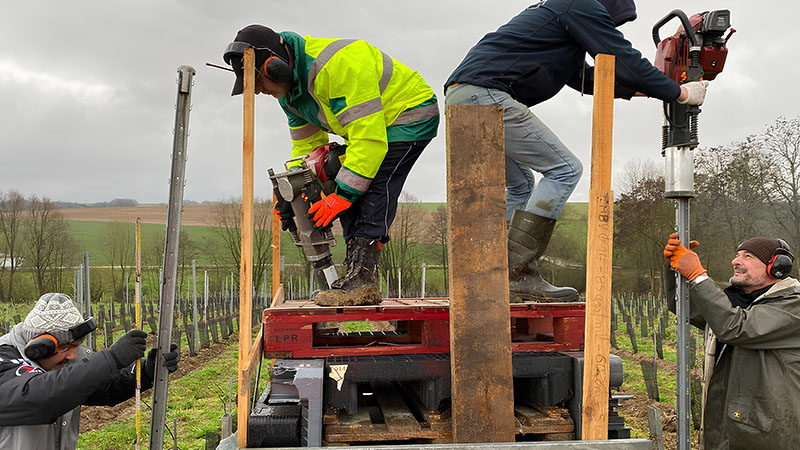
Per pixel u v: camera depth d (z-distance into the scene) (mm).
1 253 39812
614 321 16969
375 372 2379
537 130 2926
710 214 26984
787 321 2883
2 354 2830
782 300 2994
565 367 2514
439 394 2406
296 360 2471
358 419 2480
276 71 2811
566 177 2959
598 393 2164
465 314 2230
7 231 39906
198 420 9836
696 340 10172
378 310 2588
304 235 3123
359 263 2934
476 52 2963
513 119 2893
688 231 2900
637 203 33625
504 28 2967
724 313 2889
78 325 2990
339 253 36750
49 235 40594
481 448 2104
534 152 2951
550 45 2920
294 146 3701
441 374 2412
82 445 8453
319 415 2250
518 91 2998
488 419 2205
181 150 2266
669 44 2982
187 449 8188
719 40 2910
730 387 3168
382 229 3000
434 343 2602
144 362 3295
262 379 10633
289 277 34719
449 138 2266
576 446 2129
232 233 42469
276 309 2566
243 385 2152
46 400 2617
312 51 2936
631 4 3088
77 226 55469
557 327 2742
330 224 3100
